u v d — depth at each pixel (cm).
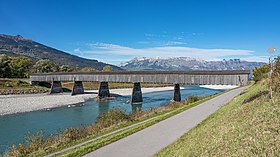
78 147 1461
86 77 7550
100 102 6250
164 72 5528
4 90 7775
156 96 7612
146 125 1894
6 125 3453
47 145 1714
